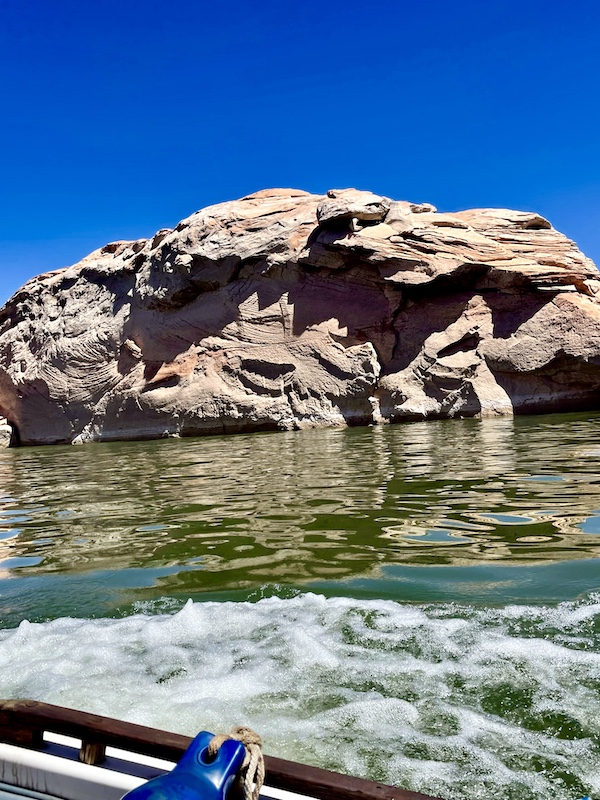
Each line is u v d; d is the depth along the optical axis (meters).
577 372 17.25
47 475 12.13
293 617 3.90
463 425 15.61
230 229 21.16
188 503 7.84
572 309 17.39
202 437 19.16
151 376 21.30
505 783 2.32
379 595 4.32
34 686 3.14
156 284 22.02
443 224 19.56
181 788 1.49
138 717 2.80
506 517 6.10
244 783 1.58
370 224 19.48
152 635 3.74
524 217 20.19
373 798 1.60
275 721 2.76
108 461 13.98
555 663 3.18
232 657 3.38
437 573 4.68
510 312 18.31
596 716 2.72
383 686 3.03
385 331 19.02
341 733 2.66
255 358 19.98
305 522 6.38
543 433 12.56
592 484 7.32
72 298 24.00
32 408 23.28
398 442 12.85
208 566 5.18
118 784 1.78
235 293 20.86
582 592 4.16
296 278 20.22
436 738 2.61
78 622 4.10
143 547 5.91
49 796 1.85
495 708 2.82
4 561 5.79
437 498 7.07
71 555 5.84
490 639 3.47
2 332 25.64
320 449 12.70
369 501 7.14
